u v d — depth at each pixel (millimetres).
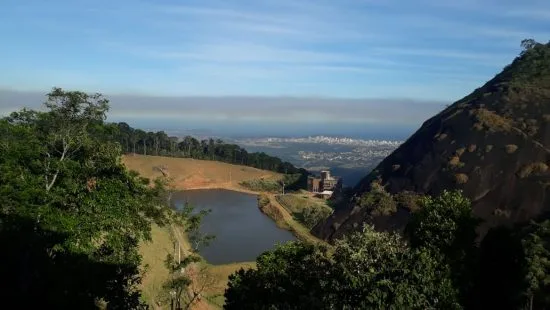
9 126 26094
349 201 89875
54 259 24031
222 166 161125
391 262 19812
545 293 27375
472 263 26891
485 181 71750
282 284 25078
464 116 91062
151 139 170750
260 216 105125
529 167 69938
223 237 81562
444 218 27969
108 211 25953
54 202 25172
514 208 64312
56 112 26781
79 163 26641
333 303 17391
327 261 25547
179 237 56062
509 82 100562
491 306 26359
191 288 41000
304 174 157500
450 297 18172
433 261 20453
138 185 29547
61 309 23203
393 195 82000
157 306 34594
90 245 25281
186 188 140250
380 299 16578
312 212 99250
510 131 79500
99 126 28672
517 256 28188
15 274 22797
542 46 116438
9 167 24000
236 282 27094
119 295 26047
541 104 84812
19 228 22500
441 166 80938
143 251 43688
